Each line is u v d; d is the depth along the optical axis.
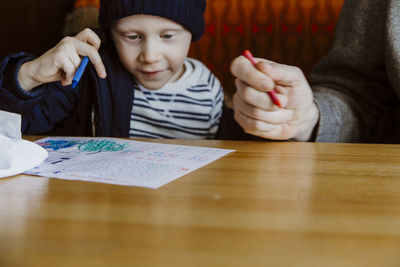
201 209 0.36
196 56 1.77
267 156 0.59
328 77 1.06
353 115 0.87
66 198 0.40
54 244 0.28
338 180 0.46
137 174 0.48
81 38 0.89
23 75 0.81
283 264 0.25
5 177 0.48
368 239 0.29
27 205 0.37
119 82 1.01
